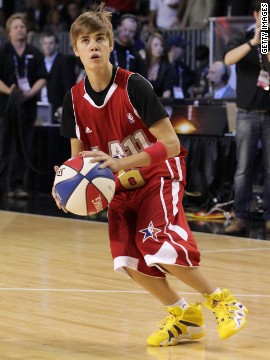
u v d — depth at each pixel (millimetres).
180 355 7430
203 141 17594
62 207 7324
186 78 19312
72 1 23875
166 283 7789
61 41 22891
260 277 11352
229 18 18359
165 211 7539
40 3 24547
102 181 7176
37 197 21000
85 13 7426
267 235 15328
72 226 16359
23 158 20828
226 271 11758
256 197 17547
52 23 24000
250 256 13070
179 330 7801
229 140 17328
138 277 7664
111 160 7266
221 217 17406
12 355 7379
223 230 15930
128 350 7605
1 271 11625
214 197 17656
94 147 7816
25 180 21219
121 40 18422
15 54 20250
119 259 7543
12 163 20875
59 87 21203
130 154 7703
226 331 7445
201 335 7922
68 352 7512
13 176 20875
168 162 7805
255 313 9203
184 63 19609
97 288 10492
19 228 16062
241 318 7527
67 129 7902
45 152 21172
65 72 21109
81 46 7367
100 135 7699
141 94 7371
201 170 17625
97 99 7531
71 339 7992
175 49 19484
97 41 7336
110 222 7746
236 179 15727
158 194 7590
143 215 7566
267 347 7762
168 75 19125
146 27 21641
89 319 8828
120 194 7762
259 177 17562
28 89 20328
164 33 20797
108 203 7301
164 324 7867
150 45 19094
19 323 8625
